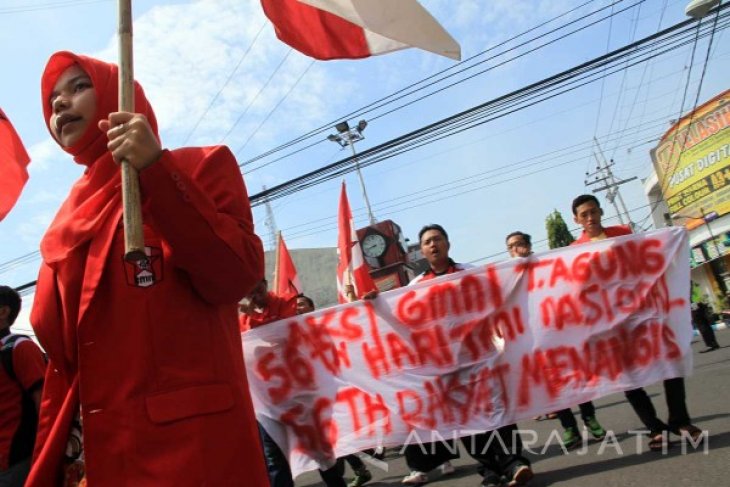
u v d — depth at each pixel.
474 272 4.80
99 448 1.49
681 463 4.05
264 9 2.85
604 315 4.69
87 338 1.55
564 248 4.81
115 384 1.52
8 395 3.49
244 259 1.62
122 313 1.57
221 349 1.66
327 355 4.77
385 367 4.72
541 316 4.72
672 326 4.61
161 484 1.45
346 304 4.81
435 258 5.12
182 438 1.50
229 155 1.82
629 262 4.75
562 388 4.60
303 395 4.73
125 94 1.64
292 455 4.67
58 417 1.69
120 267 1.60
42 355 3.67
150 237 1.64
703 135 27.59
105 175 1.80
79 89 1.90
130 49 1.69
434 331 4.73
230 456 1.56
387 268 25.06
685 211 29.55
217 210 1.67
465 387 4.64
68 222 1.73
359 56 2.90
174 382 1.54
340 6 2.59
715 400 6.33
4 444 3.44
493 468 4.54
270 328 4.82
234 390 1.64
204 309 1.66
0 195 3.17
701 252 28.77
